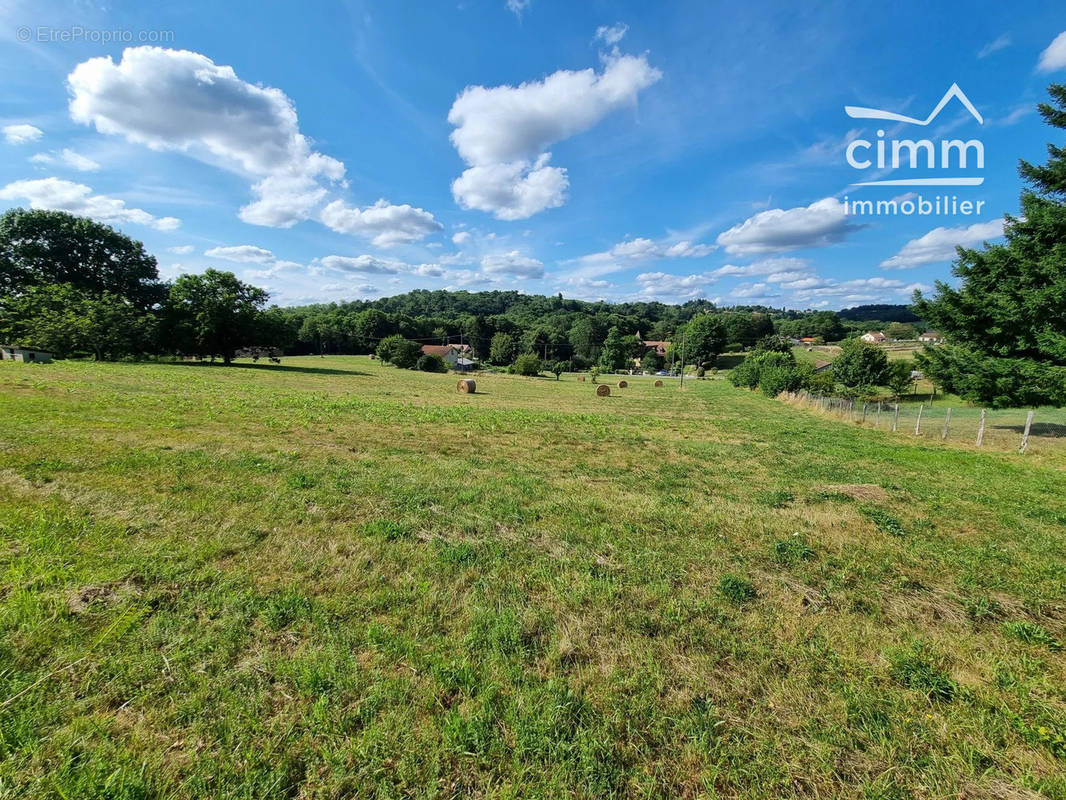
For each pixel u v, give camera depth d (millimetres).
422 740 2322
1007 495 7930
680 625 3523
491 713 2520
